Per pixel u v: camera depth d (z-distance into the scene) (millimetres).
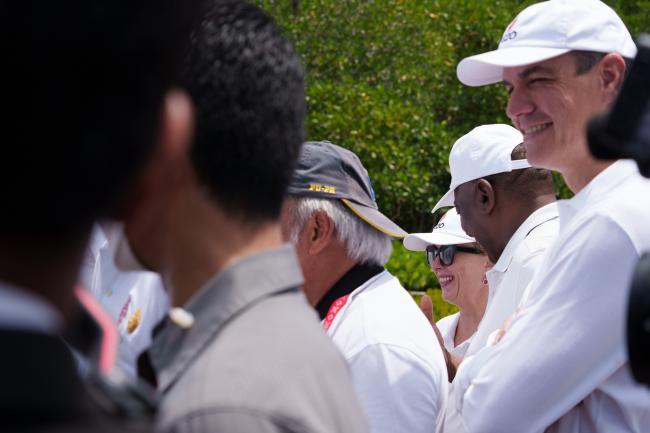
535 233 4180
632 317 1511
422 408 3344
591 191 3256
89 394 1043
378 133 19047
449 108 22594
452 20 23250
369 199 3707
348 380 1845
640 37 1362
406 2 22203
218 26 1858
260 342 1732
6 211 1005
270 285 1852
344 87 19500
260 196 1878
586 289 3000
